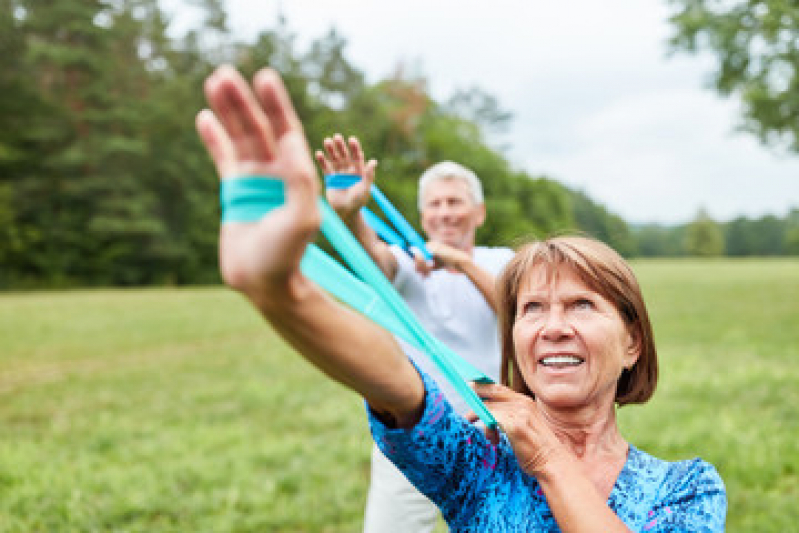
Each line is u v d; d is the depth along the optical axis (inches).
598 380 46.7
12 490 174.1
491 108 2188.7
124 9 1717.5
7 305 781.9
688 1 496.7
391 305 29.1
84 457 205.3
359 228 91.0
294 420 251.0
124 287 1573.6
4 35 1523.1
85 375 363.3
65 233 1513.3
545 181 1861.5
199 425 244.1
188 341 496.7
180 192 1646.2
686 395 265.1
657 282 1075.3
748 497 156.5
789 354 363.6
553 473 40.2
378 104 1777.8
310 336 25.2
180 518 155.2
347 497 166.6
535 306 48.9
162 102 1636.3
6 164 1499.8
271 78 19.9
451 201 114.6
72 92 1578.5
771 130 526.0
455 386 34.9
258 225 21.2
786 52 466.0
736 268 1660.9
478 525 42.8
